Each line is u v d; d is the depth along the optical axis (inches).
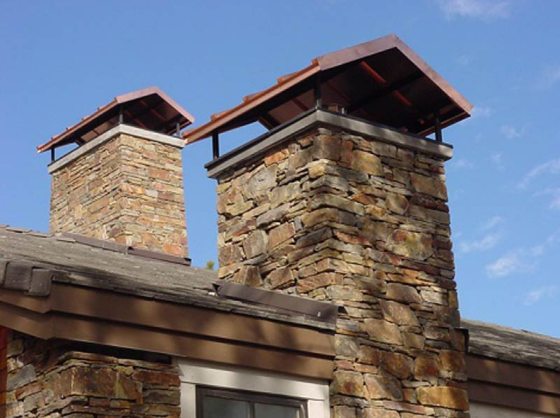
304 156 362.3
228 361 299.6
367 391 331.6
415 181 376.2
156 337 285.1
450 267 372.8
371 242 354.9
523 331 531.8
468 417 354.0
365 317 341.7
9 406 289.7
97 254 422.3
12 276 265.1
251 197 380.5
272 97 375.9
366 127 367.6
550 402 386.0
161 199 585.3
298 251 355.3
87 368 271.3
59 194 620.1
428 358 352.2
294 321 315.0
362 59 370.0
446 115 399.9
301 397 317.7
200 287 344.2
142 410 278.8
